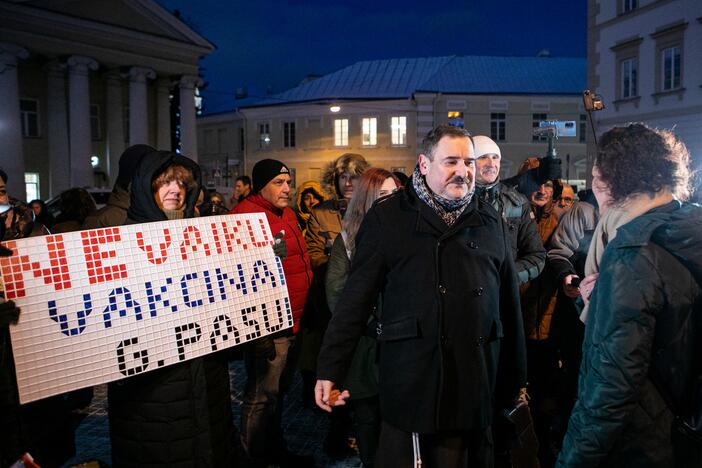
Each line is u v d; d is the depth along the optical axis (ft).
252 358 11.94
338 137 118.83
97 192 66.18
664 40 63.41
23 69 86.74
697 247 5.79
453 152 7.79
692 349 5.90
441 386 7.66
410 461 7.98
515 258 11.93
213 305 9.32
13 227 13.01
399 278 8.01
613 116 70.85
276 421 12.48
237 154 133.28
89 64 86.89
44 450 11.51
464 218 8.06
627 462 6.11
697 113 60.18
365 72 126.82
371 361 10.03
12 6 78.64
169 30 95.86
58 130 89.04
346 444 13.24
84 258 8.22
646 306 5.82
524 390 8.64
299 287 12.65
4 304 7.40
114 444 8.97
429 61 126.11
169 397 8.75
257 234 10.36
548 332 13.44
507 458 9.67
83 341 8.02
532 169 14.79
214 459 9.23
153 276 8.77
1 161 79.15
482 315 7.89
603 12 71.36
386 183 10.96
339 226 14.66
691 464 5.91
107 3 88.53
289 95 125.70
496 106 113.60
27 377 7.57
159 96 101.30
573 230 13.56
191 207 9.87
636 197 6.50
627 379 5.86
